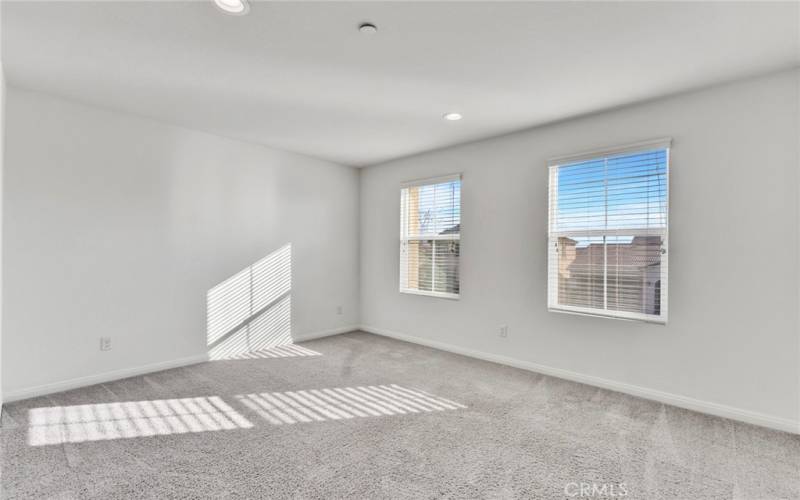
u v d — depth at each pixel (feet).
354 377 11.71
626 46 7.52
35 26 6.97
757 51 7.63
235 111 11.21
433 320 15.31
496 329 13.35
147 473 6.63
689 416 9.08
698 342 9.43
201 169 13.09
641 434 8.18
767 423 8.52
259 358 13.65
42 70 8.71
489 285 13.57
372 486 6.33
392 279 16.94
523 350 12.67
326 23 6.84
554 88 9.48
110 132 11.11
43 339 10.00
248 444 7.64
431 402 9.84
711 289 9.26
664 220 9.96
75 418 8.71
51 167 10.11
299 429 8.31
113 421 8.59
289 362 13.20
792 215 8.31
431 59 8.13
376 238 17.66
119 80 9.21
